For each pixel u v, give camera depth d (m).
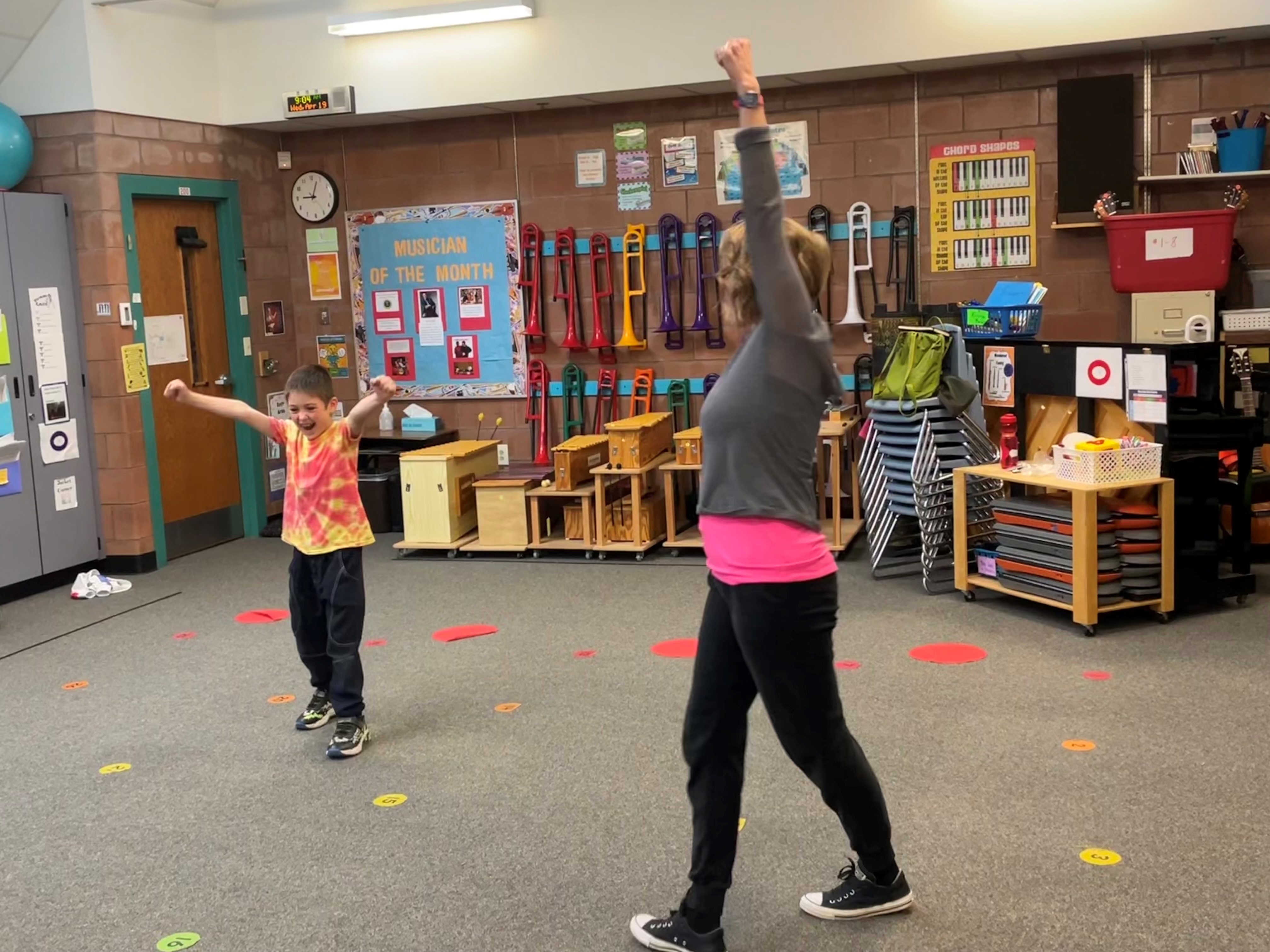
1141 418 5.00
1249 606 5.20
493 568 6.62
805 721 2.49
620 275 7.51
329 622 4.01
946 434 5.72
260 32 7.40
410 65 7.20
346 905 2.98
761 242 2.30
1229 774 3.47
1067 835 3.15
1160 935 2.65
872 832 2.68
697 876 2.60
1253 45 6.23
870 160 6.95
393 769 3.84
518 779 3.71
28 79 6.67
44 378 6.54
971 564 5.68
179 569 7.00
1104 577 4.89
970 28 6.26
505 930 2.83
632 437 6.53
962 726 3.95
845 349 7.16
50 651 5.41
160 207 7.20
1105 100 6.43
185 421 7.40
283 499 8.21
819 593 2.43
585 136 7.45
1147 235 6.10
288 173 8.05
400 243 7.91
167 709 4.55
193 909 3.01
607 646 5.06
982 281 6.86
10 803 3.72
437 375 7.96
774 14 6.55
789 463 2.42
